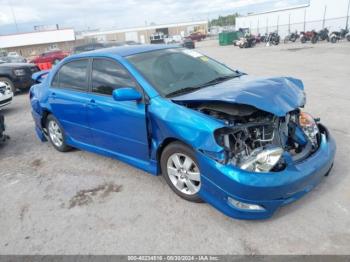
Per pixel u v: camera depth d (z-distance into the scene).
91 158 4.73
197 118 2.85
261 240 2.66
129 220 3.11
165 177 3.42
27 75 10.95
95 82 3.98
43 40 61.44
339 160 3.89
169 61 3.89
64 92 4.44
